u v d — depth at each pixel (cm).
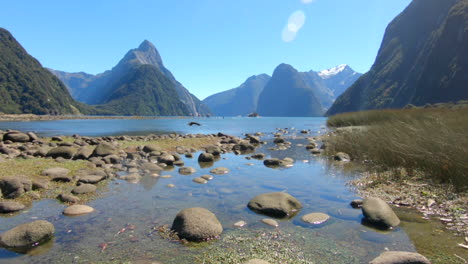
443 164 730
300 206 609
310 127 4928
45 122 6812
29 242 418
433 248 411
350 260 384
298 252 408
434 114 1449
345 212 579
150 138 2372
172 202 636
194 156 1393
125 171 982
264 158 1330
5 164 921
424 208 584
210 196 689
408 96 10350
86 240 438
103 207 595
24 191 660
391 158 962
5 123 6044
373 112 2559
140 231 474
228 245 429
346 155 1265
